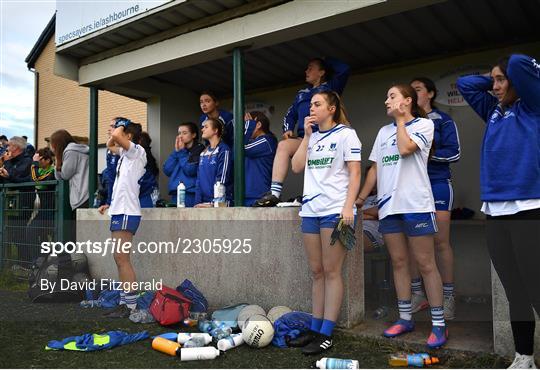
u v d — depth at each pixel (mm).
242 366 2939
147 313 4094
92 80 5879
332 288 3223
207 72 6293
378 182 3373
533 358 2639
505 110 2713
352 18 3934
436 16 4453
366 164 5766
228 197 4848
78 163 6094
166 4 4488
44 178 6570
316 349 3121
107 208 5102
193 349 3090
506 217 2580
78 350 3305
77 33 5453
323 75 4703
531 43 4801
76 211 5934
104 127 11164
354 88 5902
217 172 4812
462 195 5082
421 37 4922
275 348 3287
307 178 3365
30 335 3723
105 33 5152
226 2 4387
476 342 3082
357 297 3643
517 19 4469
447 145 3664
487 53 5047
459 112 5156
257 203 4176
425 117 3252
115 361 3080
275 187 4312
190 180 5570
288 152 4371
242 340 3363
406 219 3111
